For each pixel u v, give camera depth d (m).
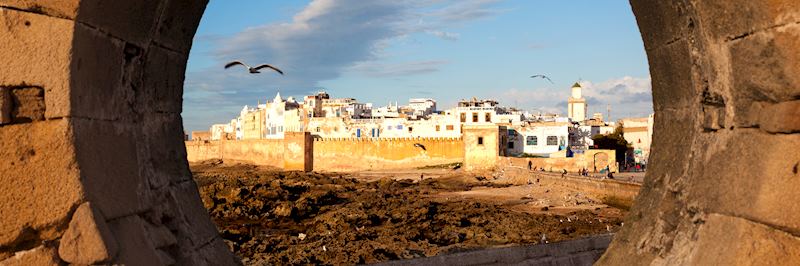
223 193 49.81
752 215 4.38
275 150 110.00
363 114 134.88
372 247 28.52
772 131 4.36
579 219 36.44
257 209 43.28
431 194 57.03
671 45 5.67
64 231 4.25
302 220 40.38
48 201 4.21
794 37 4.05
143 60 5.45
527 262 11.85
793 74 4.12
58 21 4.28
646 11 5.91
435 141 96.56
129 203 4.81
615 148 83.12
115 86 4.96
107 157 4.69
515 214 39.38
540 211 41.62
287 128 126.50
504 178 70.94
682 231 5.34
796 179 4.15
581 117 128.50
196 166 117.31
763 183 4.35
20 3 4.24
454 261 11.27
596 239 12.97
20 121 4.25
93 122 4.60
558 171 71.00
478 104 108.50
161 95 6.04
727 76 4.85
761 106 4.52
